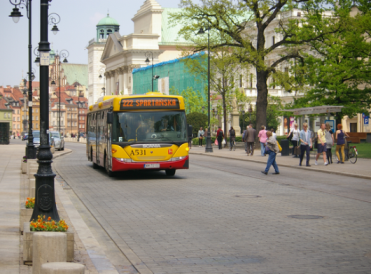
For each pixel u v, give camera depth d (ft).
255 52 126.52
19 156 125.90
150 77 341.62
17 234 30.04
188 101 239.91
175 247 27.14
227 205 41.98
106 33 578.25
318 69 128.77
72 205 41.06
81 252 25.72
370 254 25.36
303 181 62.49
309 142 83.51
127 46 441.27
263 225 33.04
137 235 30.30
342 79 125.08
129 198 46.98
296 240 28.58
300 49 132.67
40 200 26.91
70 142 331.36
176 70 302.86
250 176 69.00
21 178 66.64
